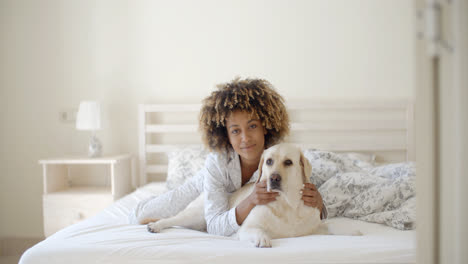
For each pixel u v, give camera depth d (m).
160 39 3.22
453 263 0.75
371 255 1.12
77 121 2.91
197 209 1.63
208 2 3.19
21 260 1.26
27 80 3.26
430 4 0.73
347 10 3.12
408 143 3.01
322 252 1.13
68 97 3.25
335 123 3.06
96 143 2.95
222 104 1.54
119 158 2.85
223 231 1.43
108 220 1.79
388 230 1.53
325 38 3.14
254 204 1.37
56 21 3.24
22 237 3.27
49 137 3.25
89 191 2.92
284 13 3.16
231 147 1.65
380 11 3.10
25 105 3.26
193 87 3.21
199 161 2.65
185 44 3.21
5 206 3.28
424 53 0.74
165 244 1.24
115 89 3.23
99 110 2.94
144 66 3.22
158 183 2.95
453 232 0.75
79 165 3.24
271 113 1.57
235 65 3.19
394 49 3.09
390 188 1.75
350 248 1.15
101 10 3.23
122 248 1.22
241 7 3.18
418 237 0.77
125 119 3.23
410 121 3.00
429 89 0.75
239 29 3.18
